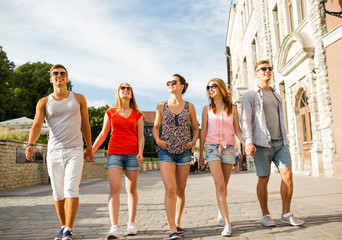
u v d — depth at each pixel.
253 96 4.09
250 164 23.33
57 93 3.63
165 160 3.69
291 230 3.59
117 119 3.96
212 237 3.51
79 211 5.86
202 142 4.07
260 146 4.00
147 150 69.88
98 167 23.55
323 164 10.84
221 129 3.91
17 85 41.41
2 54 32.72
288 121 14.14
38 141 16.61
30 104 40.41
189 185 11.77
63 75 3.61
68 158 3.54
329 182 8.56
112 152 3.89
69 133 3.58
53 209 6.25
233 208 5.50
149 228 4.17
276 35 15.85
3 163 11.82
